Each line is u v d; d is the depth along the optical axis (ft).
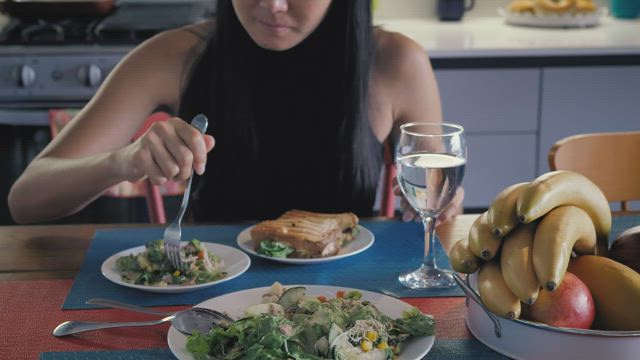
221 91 5.24
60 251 4.09
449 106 9.36
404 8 11.41
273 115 5.32
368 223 4.55
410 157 3.47
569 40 9.60
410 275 3.71
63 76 9.00
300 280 3.72
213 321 3.06
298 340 2.75
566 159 5.13
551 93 9.37
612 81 9.37
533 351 2.85
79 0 9.50
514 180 9.66
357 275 3.77
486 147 9.53
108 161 4.32
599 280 2.90
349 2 5.01
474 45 9.29
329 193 5.41
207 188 5.48
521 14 10.67
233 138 5.31
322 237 3.94
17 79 8.95
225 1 5.06
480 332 3.05
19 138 9.14
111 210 9.25
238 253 3.93
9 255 4.03
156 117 5.73
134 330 3.19
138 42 9.09
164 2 10.16
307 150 5.37
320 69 5.19
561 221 2.85
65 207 4.69
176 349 2.86
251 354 2.65
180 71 5.57
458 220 4.57
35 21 9.49
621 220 4.53
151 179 3.90
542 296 2.81
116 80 5.43
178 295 3.55
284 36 4.46
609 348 2.74
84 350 3.02
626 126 9.53
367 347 2.72
